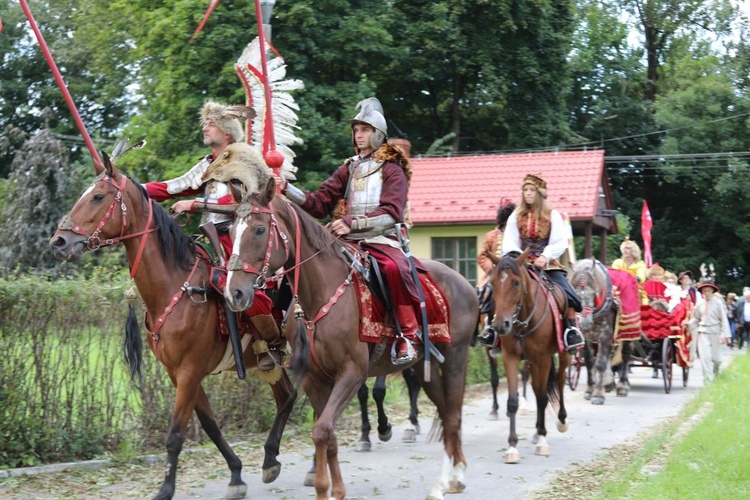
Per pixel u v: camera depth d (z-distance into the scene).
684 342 15.27
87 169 25.12
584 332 13.34
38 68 34.53
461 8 24.95
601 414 12.23
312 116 19.42
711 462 7.64
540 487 7.43
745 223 37.53
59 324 8.15
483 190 20.89
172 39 18.59
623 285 13.78
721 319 16.22
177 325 6.52
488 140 31.56
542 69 27.83
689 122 36.72
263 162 6.07
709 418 10.27
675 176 36.97
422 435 10.33
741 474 7.12
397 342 6.45
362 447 9.27
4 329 7.82
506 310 8.55
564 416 10.06
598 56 39.34
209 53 18.17
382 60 23.95
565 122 29.97
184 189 7.20
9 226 21.30
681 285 19.52
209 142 7.14
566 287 9.48
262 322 6.85
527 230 9.45
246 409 10.03
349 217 6.35
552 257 9.21
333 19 20.89
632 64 40.31
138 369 6.91
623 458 8.80
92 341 8.44
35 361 8.00
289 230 6.03
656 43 43.09
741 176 35.56
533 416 12.18
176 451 6.45
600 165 21.28
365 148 6.73
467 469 8.27
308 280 6.08
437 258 20.38
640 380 17.52
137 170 19.77
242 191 5.87
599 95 39.78
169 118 19.39
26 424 7.95
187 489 7.45
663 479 6.99
